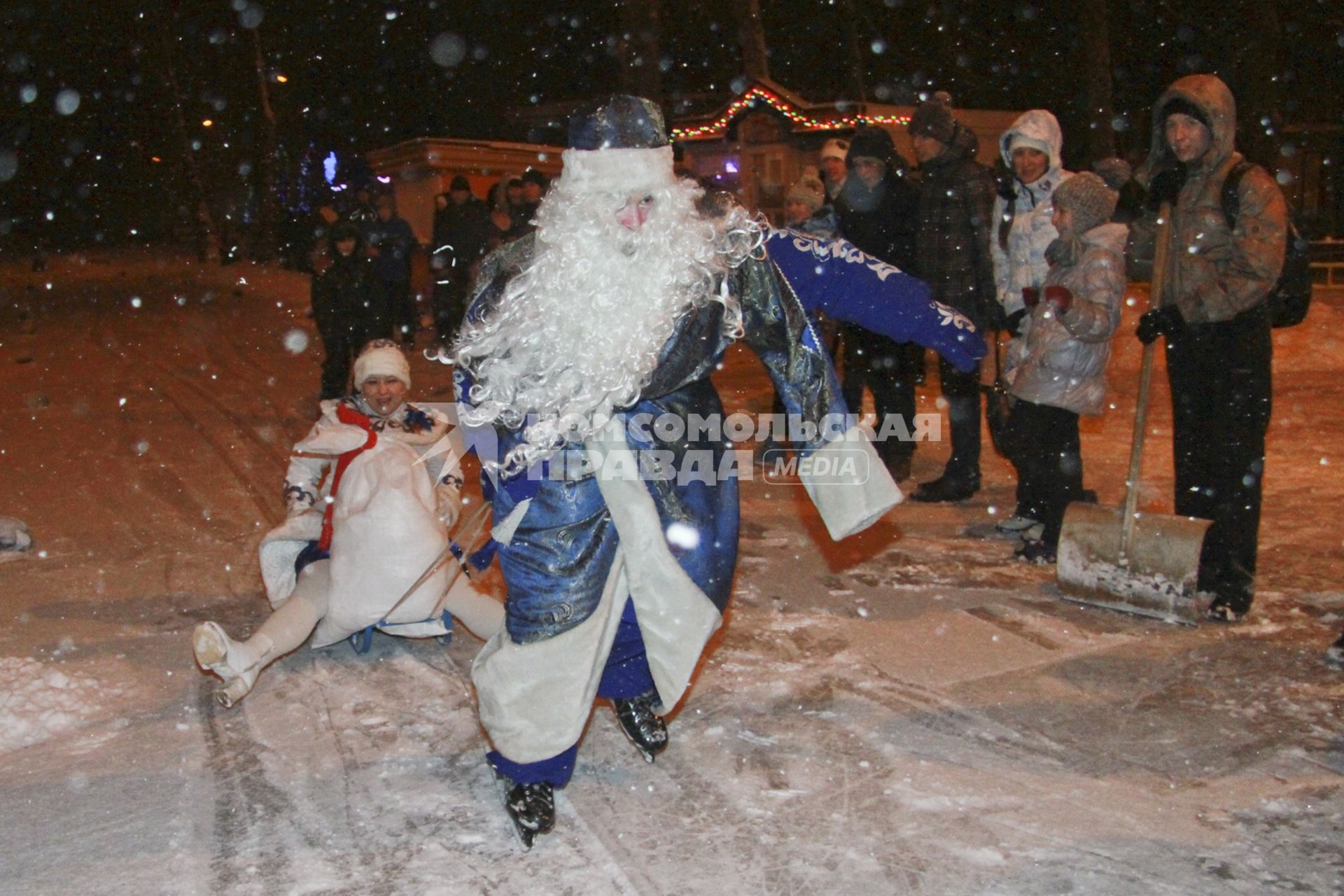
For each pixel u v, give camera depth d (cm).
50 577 539
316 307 860
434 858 298
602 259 286
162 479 740
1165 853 292
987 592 491
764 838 304
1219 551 450
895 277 313
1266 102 1402
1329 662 403
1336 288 1515
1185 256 436
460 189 1206
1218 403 438
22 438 888
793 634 447
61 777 343
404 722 379
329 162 2611
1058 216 500
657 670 305
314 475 420
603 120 288
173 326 1709
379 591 390
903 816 312
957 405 635
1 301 2181
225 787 337
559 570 294
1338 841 296
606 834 309
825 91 2464
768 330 310
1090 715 370
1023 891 278
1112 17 2216
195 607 495
